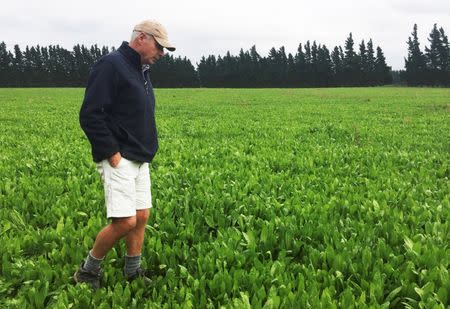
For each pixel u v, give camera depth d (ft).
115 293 13.56
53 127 59.21
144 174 14.29
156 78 443.73
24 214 21.39
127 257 14.90
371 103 124.36
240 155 35.47
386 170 30.32
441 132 55.57
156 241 17.33
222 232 18.49
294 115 82.07
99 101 12.60
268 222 18.98
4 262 15.60
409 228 19.15
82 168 29.60
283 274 14.73
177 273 15.61
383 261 16.07
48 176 27.99
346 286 14.26
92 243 17.34
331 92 228.22
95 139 12.73
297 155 36.04
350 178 28.19
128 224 13.44
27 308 13.39
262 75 460.55
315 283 13.66
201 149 39.47
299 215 20.25
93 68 12.93
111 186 13.12
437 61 430.20
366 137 50.31
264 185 25.14
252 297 13.67
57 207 21.53
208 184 25.96
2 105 110.93
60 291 14.06
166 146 40.04
